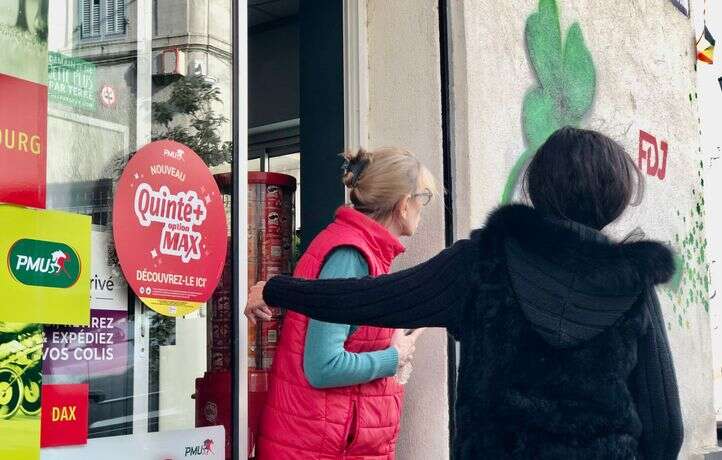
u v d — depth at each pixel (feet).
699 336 20.95
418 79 13.19
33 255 8.13
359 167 10.09
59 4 8.73
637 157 18.85
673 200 20.35
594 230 6.67
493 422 6.47
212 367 10.07
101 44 9.18
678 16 21.31
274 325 11.23
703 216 21.86
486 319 6.67
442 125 13.34
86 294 8.62
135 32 9.57
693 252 21.11
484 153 13.87
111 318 8.99
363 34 13.39
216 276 10.18
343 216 9.82
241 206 10.55
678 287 20.07
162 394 9.49
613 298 6.54
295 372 9.41
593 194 6.79
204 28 10.38
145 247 9.37
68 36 8.82
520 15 15.24
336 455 9.37
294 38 16.52
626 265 6.53
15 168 8.02
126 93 9.42
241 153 10.62
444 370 12.51
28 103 8.20
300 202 13.66
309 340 9.21
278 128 16.57
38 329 8.12
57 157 8.62
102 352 8.87
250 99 17.02
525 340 6.52
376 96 13.41
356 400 9.48
